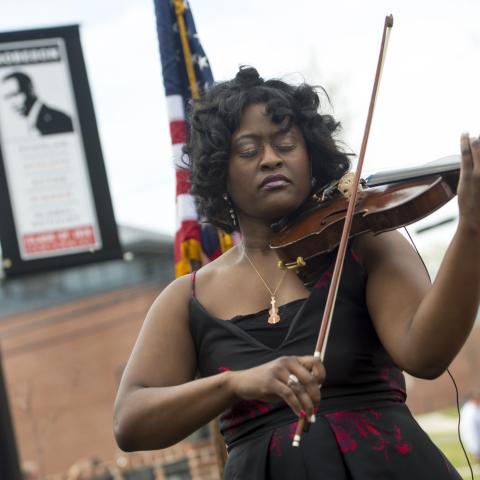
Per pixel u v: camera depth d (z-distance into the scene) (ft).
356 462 11.73
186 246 20.66
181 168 14.70
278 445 12.05
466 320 11.32
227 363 12.53
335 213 13.11
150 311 13.33
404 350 11.73
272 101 13.21
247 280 13.08
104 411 94.73
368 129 13.23
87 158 33.45
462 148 11.12
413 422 12.28
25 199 33.12
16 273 33.19
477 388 117.29
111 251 33.60
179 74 21.79
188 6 21.93
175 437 12.25
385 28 13.69
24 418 93.04
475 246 11.14
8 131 33.19
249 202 13.32
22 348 95.91
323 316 12.09
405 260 12.54
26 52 33.55
